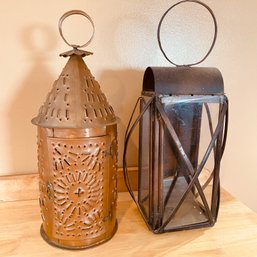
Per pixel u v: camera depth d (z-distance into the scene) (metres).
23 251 0.51
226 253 0.51
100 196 0.51
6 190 0.67
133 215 0.64
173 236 0.56
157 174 0.54
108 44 0.68
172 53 0.72
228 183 0.86
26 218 0.62
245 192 0.88
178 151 0.54
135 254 0.51
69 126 0.46
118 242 0.54
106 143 0.50
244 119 0.82
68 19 0.64
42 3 0.63
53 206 0.51
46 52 0.65
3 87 0.65
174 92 0.51
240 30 0.76
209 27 0.73
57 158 0.48
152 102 0.51
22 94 0.66
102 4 0.66
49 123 0.47
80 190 0.49
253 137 0.84
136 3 0.67
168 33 0.71
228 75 0.78
